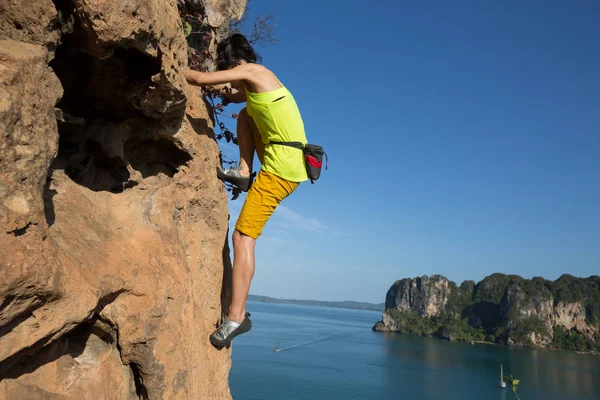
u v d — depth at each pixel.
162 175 3.41
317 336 180.00
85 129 3.14
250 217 3.25
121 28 2.29
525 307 195.88
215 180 3.71
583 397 87.00
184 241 3.30
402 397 77.00
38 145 1.83
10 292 1.60
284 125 3.21
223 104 4.29
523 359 139.75
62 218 2.41
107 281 2.27
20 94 1.76
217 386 3.32
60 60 2.73
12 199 1.69
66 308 1.91
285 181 3.25
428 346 164.88
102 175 3.28
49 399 2.04
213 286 3.53
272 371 90.56
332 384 82.50
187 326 2.87
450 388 87.62
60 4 2.23
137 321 2.45
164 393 2.57
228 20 5.05
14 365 1.95
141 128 3.22
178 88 2.87
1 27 2.05
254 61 3.44
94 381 2.35
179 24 2.85
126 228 2.87
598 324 185.62
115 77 2.81
